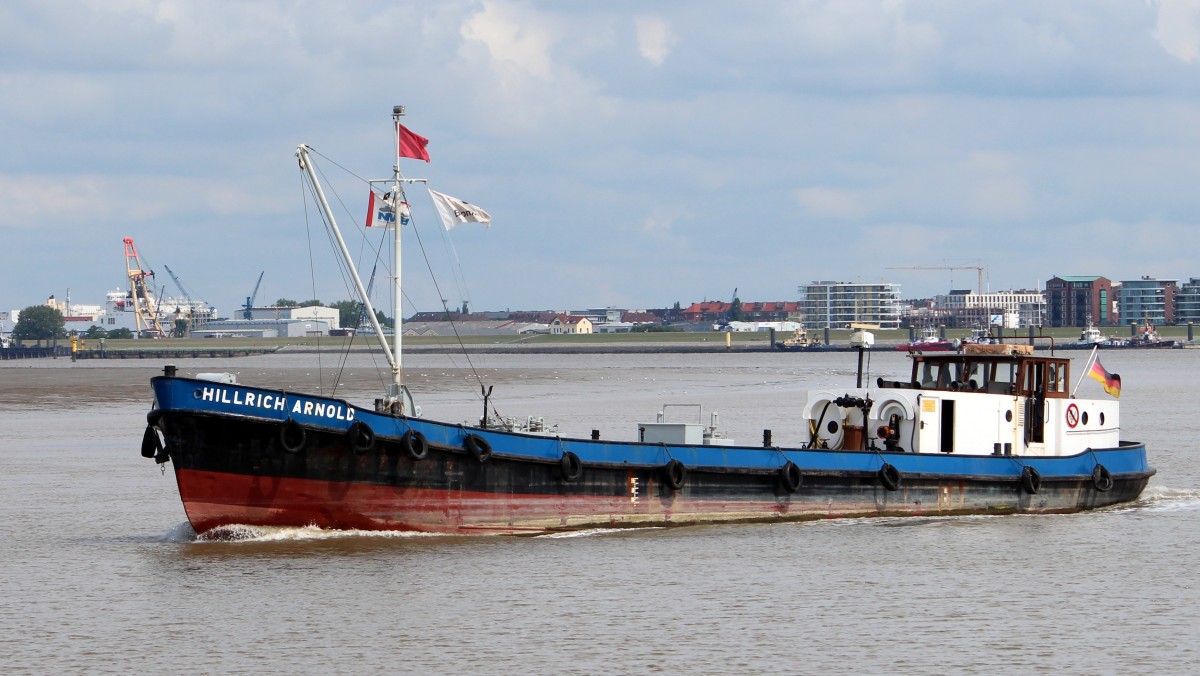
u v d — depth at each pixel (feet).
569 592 161.89
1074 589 164.55
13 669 131.64
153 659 135.13
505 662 133.49
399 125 209.46
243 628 146.20
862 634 143.43
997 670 131.13
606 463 200.95
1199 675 129.18
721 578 170.09
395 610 153.48
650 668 131.44
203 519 188.44
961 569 176.45
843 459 214.69
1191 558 184.65
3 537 202.18
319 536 191.72
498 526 196.85
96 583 167.84
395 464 189.78
